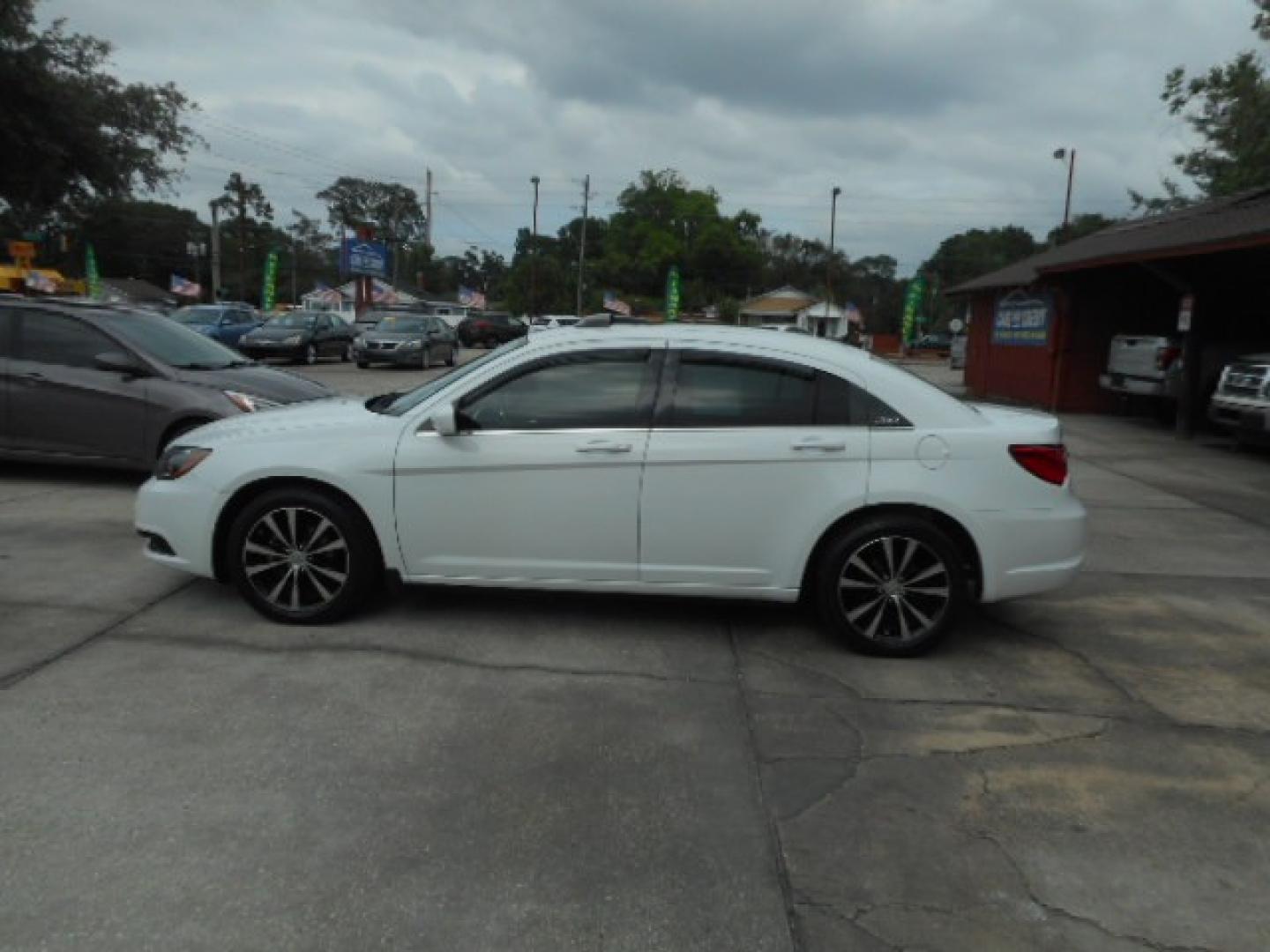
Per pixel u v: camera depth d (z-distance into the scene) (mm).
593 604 5438
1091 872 3010
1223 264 13742
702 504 4723
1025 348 19844
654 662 4641
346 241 47250
